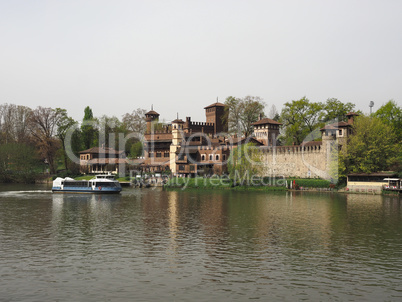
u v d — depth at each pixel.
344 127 117.44
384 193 103.06
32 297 28.20
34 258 37.56
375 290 29.80
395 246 42.78
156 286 30.41
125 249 41.06
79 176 150.00
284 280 31.78
